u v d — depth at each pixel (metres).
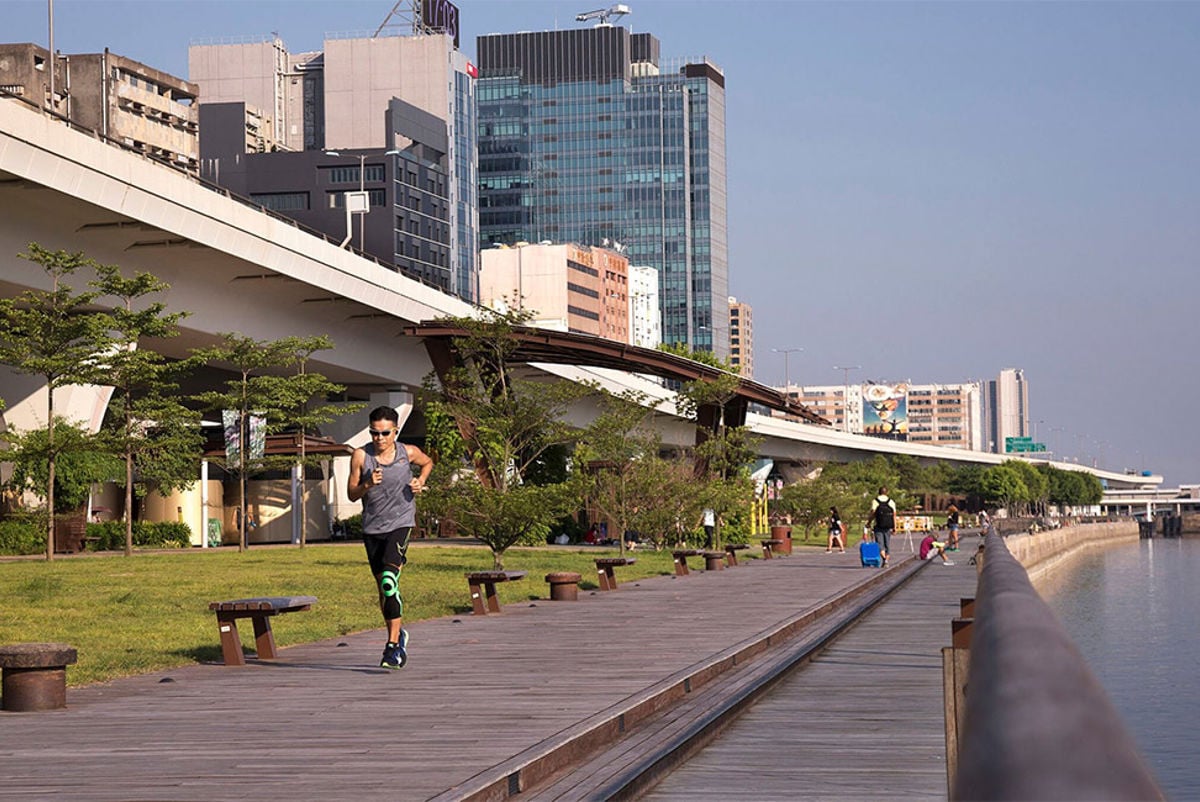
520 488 35.72
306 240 56.50
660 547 52.25
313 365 66.94
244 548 53.25
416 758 7.70
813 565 42.66
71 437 42.19
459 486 35.09
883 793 7.62
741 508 59.06
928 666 15.35
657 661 13.57
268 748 8.13
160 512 65.00
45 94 124.31
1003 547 7.45
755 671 13.70
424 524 72.31
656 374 54.31
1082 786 1.06
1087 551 162.88
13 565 38.22
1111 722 1.17
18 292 45.31
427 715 9.62
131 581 29.97
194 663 13.91
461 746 8.13
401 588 27.23
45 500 50.88
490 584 21.28
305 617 20.33
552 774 7.88
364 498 12.78
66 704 10.42
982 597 2.98
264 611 13.62
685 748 8.92
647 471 48.25
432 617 20.69
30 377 51.50
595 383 45.47
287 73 174.25
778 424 125.00
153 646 16.06
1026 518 174.25
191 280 53.31
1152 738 28.48
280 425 57.12
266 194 144.62
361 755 7.83
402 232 145.75
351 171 144.00
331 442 65.69
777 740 9.79
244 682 11.98
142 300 50.59
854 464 129.88
